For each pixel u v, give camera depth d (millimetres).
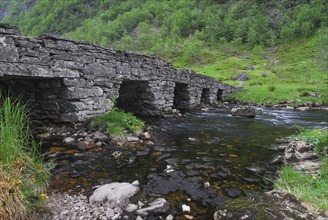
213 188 4938
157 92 13031
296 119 16766
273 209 3570
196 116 15055
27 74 6379
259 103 27438
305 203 3879
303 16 129750
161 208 4000
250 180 5391
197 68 78000
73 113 7914
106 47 9273
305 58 84438
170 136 9141
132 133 8500
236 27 140250
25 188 3854
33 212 3703
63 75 7449
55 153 6316
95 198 4219
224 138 9328
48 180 4746
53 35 7137
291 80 47719
